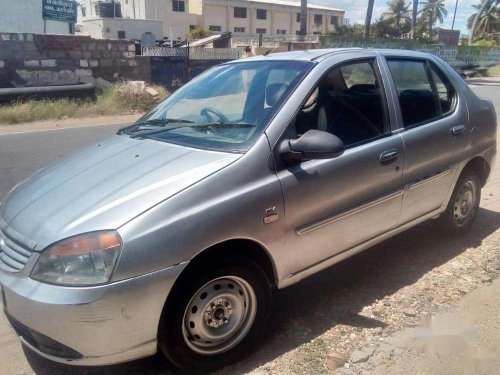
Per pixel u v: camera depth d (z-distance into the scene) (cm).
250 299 296
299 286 393
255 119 320
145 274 249
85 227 251
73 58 1566
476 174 478
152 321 256
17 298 251
